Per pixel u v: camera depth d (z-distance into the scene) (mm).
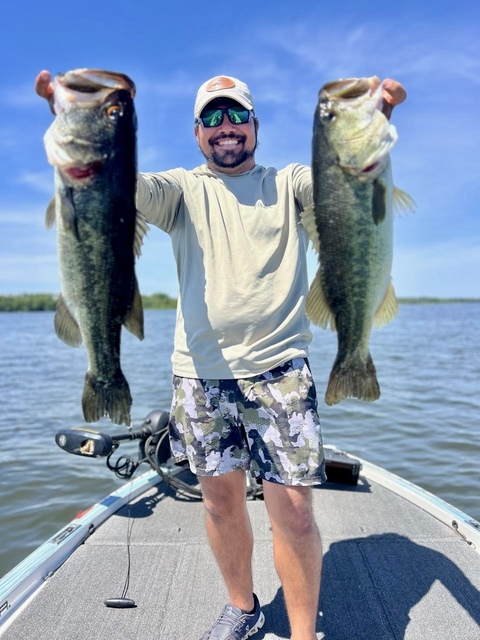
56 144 2236
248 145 2674
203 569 3258
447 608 2863
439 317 57594
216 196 2615
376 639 2641
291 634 2480
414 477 6625
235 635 2541
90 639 2623
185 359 2619
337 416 9875
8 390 13664
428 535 3635
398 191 2514
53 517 5727
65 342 2537
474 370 15562
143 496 4320
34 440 8594
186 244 2629
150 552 3439
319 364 18078
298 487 2402
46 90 2273
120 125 2283
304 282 2621
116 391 2523
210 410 2547
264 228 2514
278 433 2441
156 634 2674
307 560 2381
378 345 24172
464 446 7812
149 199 2520
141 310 2518
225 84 2631
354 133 2344
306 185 2615
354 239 2445
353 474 4438
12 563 4859
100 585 3068
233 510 2582
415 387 12719
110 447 4000
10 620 2734
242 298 2477
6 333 41500
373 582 3105
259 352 2475
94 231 2348
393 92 2359
